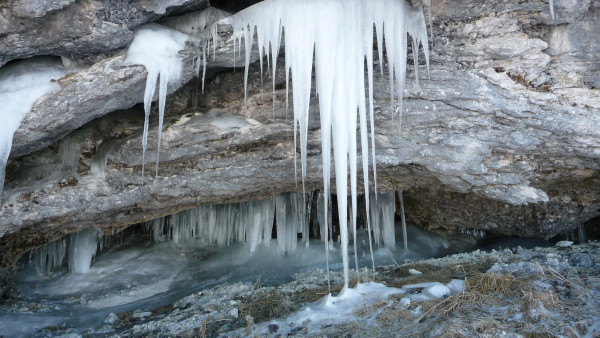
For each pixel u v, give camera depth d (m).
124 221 6.06
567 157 5.78
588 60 4.99
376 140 5.63
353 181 4.81
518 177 5.88
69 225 5.73
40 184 5.17
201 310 5.49
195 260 7.72
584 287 4.59
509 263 5.75
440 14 4.88
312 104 5.33
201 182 5.73
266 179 5.89
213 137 5.31
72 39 4.04
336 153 4.76
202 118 5.38
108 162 5.32
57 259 7.07
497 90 5.19
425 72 5.17
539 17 4.85
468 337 3.91
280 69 5.24
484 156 5.69
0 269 5.97
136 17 4.15
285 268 7.36
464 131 5.50
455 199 7.44
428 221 8.26
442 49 5.11
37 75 4.29
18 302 6.18
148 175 5.50
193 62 4.72
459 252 7.74
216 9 4.57
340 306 4.79
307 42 4.61
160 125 4.67
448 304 4.46
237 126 5.33
